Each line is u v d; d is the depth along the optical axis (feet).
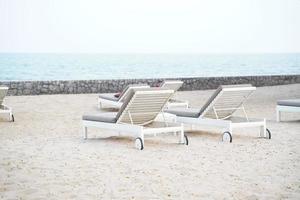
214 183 15.08
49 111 35.06
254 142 22.15
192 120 23.98
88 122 23.22
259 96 47.39
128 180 15.51
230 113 24.75
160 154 19.56
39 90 48.55
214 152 19.88
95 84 50.70
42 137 23.91
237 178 15.65
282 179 15.49
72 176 16.05
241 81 58.13
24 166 17.49
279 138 23.18
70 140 23.06
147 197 13.71
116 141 22.80
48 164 17.80
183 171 16.63
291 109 28.37
